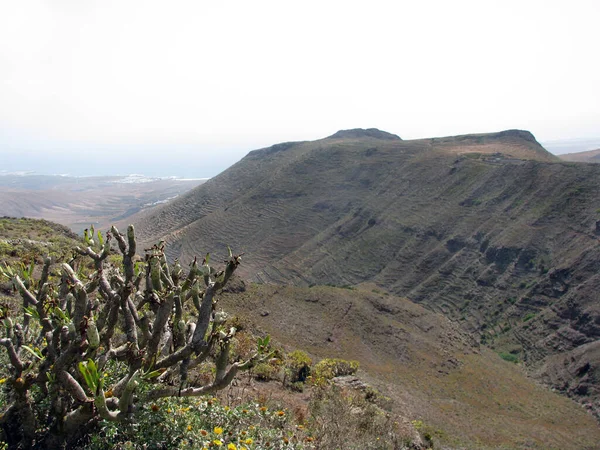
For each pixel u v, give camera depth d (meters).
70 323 3.01
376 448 6.40
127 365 3.90
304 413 7.10
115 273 4.34
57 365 2.96
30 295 3.85
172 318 4.13
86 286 3.53
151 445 3.06
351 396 9.69
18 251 12.80
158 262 3.57
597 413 31.86
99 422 3.06
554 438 23.80
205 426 3.63
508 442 20.44
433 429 15.68
